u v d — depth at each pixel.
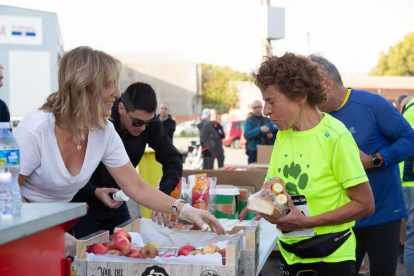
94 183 2.78
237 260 1.58
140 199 1.99
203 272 1.51
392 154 2.36
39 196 1.74
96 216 2.80
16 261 1.08
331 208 1.70
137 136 2.91
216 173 3.23
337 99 2.51
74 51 1.67
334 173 1.67
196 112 24.00
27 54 6.42
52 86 6.59
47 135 1.64
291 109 1.69
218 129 9.81
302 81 1.65
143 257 1.59
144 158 5.59
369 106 2.47
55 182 1.70
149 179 5.64
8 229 0.94
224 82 44.19
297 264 1.79
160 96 23.41
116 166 1.93
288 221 1.66
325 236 1.73
